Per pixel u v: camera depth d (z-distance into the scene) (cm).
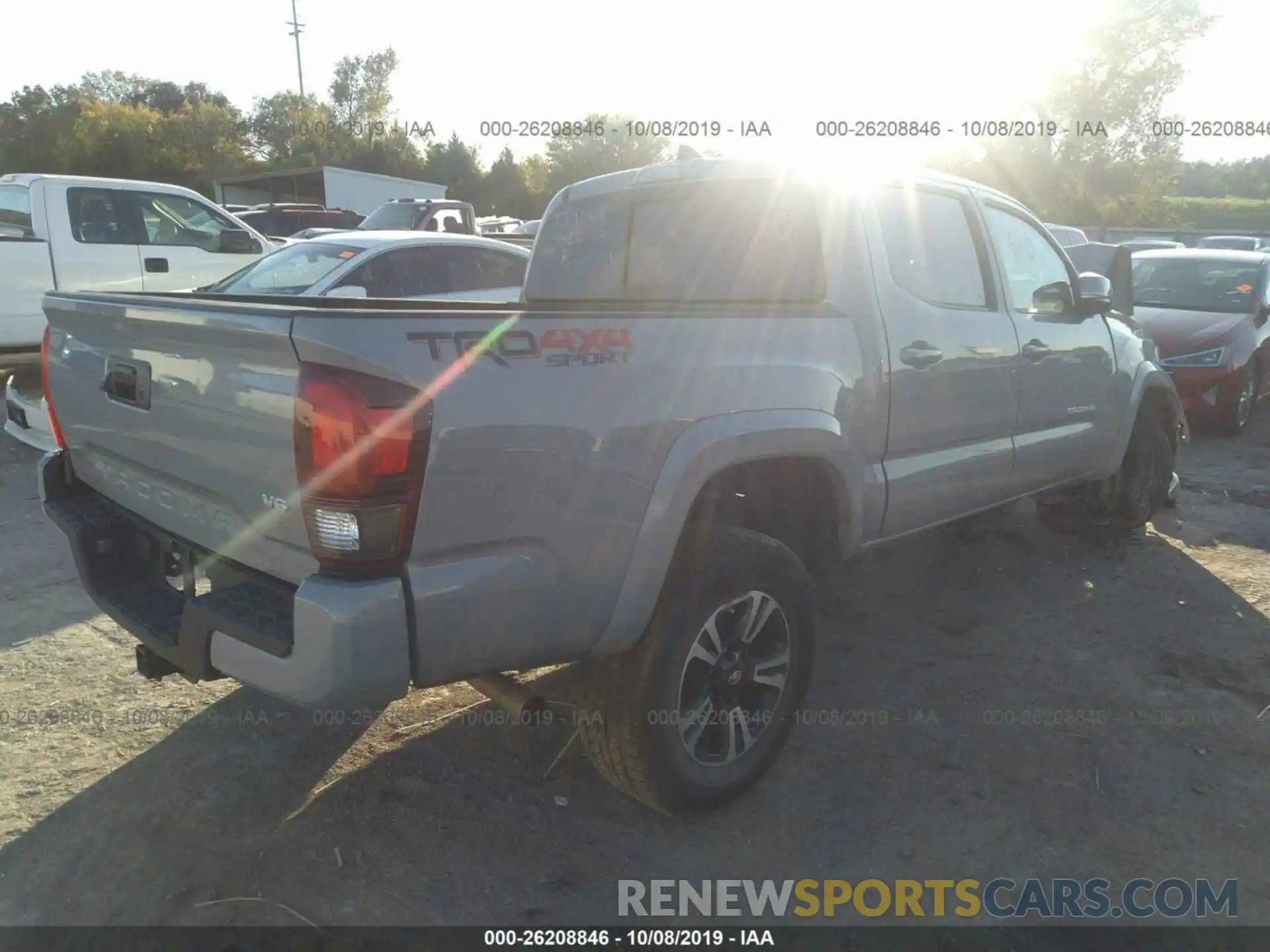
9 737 332
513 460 226
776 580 294
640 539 254
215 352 232
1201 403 822
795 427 294
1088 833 288
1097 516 543
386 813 293
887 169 359
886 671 392
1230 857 277
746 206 357
